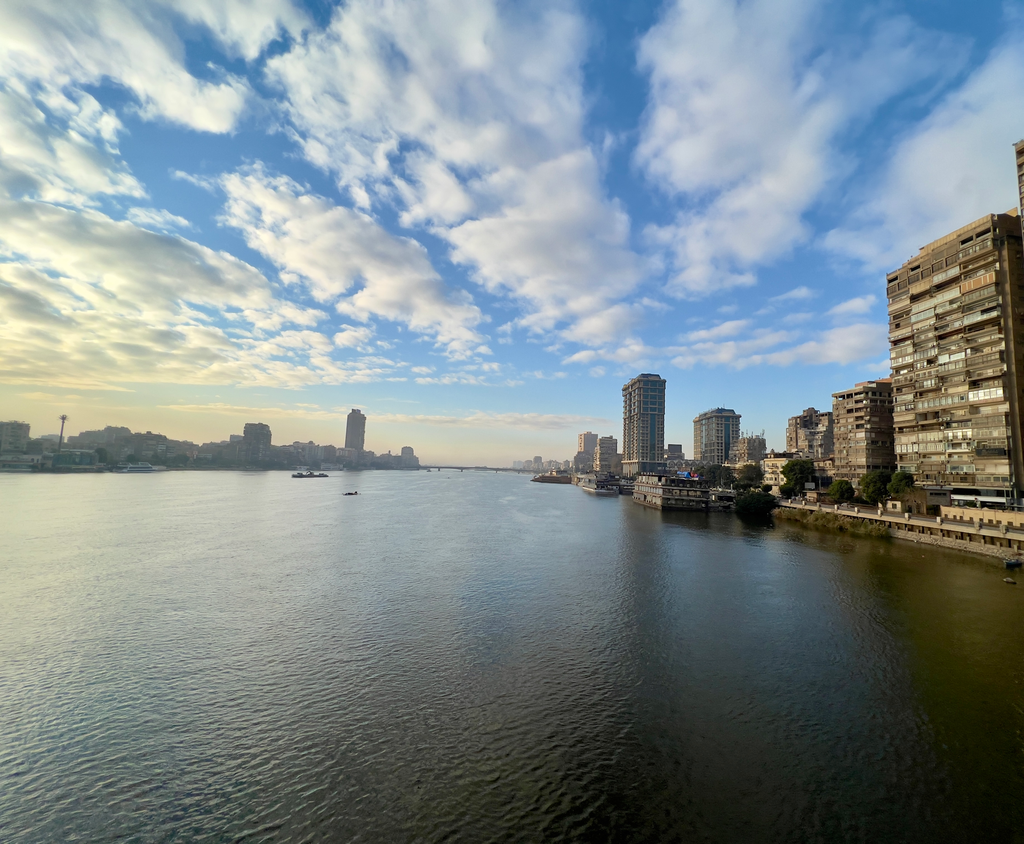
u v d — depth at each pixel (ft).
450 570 188.34
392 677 99.45
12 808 63.98
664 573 185.78
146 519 311.27
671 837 58.85
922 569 188.34
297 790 67.21
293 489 618.44
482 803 64.75
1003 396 230.07
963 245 253.85
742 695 92.84
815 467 497.46
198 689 94.02
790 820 61.52
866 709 87.51
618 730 81.15
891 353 303.27
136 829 60.75
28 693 92.32
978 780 68.64
